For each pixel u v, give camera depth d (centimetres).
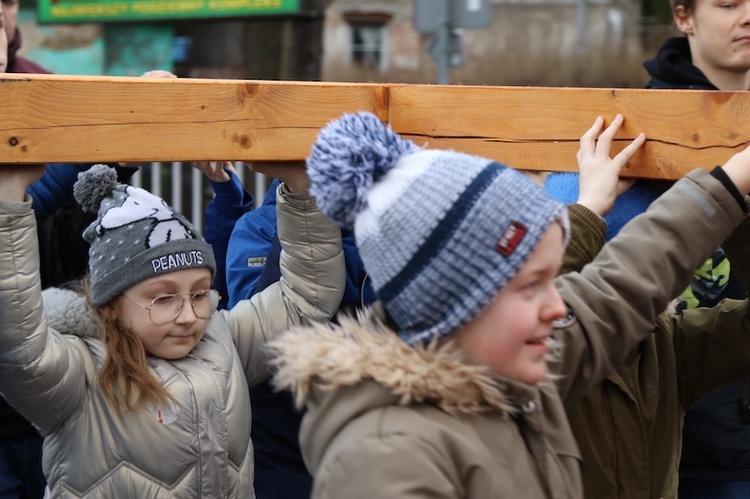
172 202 596
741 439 272
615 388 222
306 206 260
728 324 225
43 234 330
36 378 233
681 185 190
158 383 246
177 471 246
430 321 153
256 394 296
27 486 311
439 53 467
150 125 228
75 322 253
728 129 217
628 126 226
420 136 242
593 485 221
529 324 152
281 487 295
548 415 171
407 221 152
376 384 155
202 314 256
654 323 193
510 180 152
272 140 234
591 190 217
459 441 152
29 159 222
